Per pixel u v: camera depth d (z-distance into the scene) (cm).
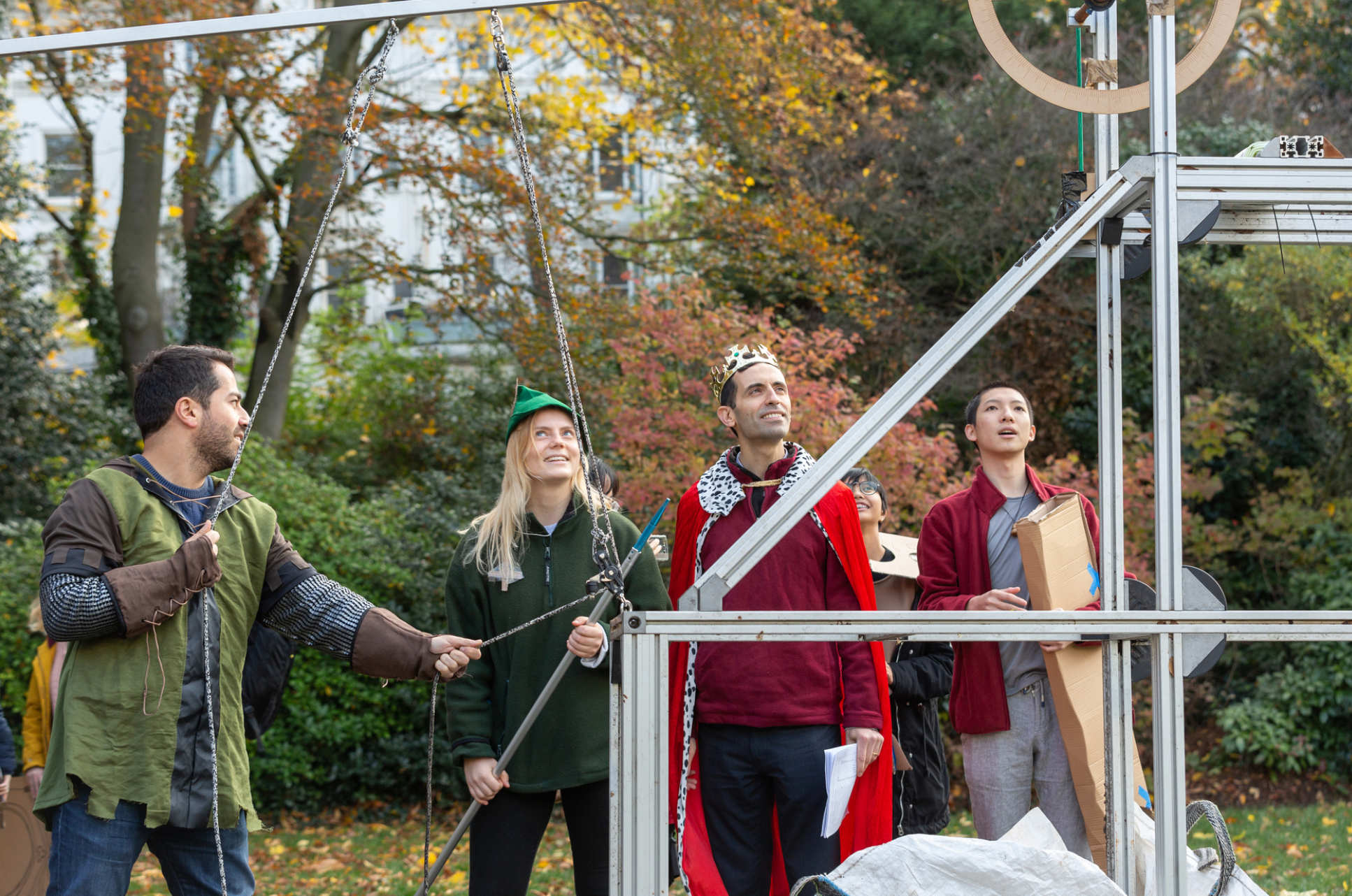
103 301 1222
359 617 272
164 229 1373
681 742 308
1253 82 1083
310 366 1311
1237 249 967
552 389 969
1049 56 1084
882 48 1191
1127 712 253
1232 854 225
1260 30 1181
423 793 746
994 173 1034
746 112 968
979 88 1084
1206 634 231
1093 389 1005
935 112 1095
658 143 1087
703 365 713
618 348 724
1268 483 944
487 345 1274
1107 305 266
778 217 964
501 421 1141
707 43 937
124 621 233
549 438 305
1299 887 496
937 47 1180
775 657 299
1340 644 779
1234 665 838
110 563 242
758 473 314
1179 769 229
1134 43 1083
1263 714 767
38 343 1112
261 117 991
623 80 1055
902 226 1053
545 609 300
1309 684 768
